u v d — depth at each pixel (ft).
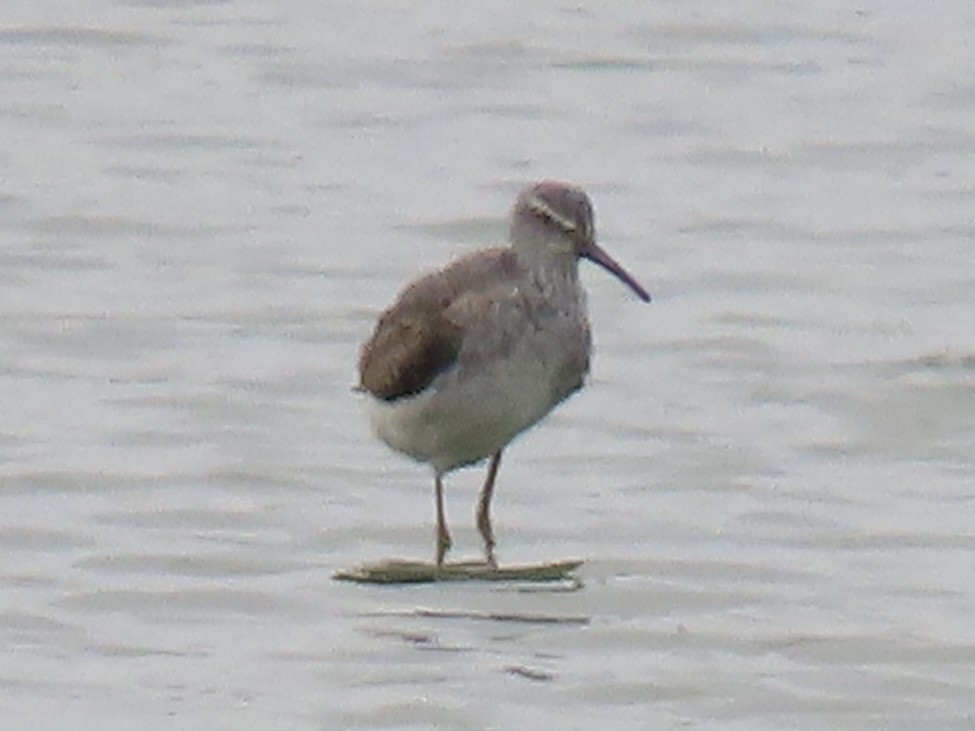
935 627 49.98
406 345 51.98
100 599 51.24
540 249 52.31
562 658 48.62
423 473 58.49
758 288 73.61
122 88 92.99
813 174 85.05
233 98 92.22
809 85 94.53
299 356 67.05
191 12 102.22
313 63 96.07
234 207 80.74
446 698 46.65
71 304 71.05
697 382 65.26
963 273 74.95
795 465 59.36
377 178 84.23
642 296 52.54
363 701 46.50
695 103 92.58
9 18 100.37
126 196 81.35
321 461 59.21
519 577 52.70
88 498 56.85
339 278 74.08
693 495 57.41
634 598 51.52
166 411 62.59
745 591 51.85
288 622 50.31
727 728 45.78
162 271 74.43
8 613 50.47
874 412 63.10
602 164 86.12
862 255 76.79
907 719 46.14
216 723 45.55
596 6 103.65
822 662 48.47
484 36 99.60
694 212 80.94
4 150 86.02
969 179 84.64
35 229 77.92
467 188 83.20
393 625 50.14
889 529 55.16
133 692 46.88
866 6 103.76
